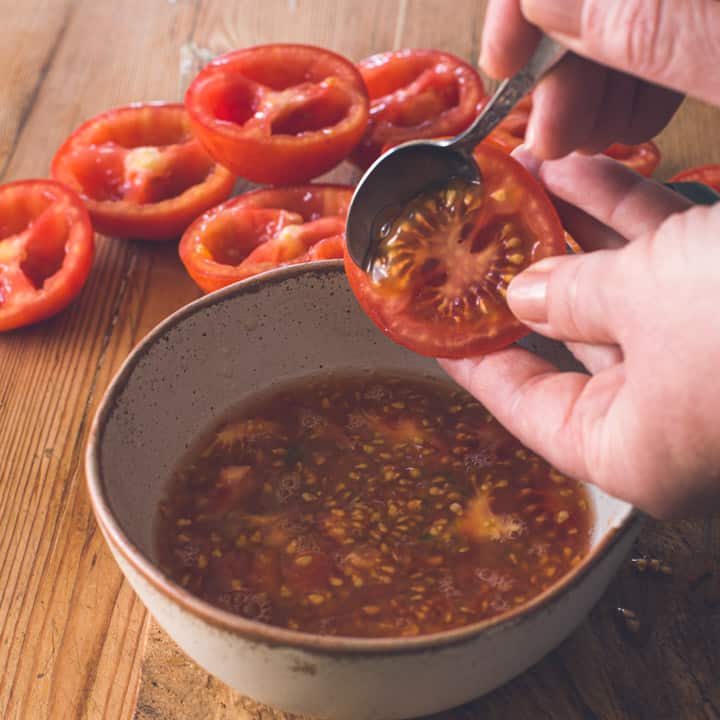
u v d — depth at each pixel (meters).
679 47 0.29
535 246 0.35
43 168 0.52
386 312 0.36
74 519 0.40
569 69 0.34
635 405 0.31
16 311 0.45
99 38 0.59
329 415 0.39
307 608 0.34
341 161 0.48
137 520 0.35
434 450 0.38
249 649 0.30
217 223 0.47
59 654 0.37
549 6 0.30
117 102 0.56
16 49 0.58
